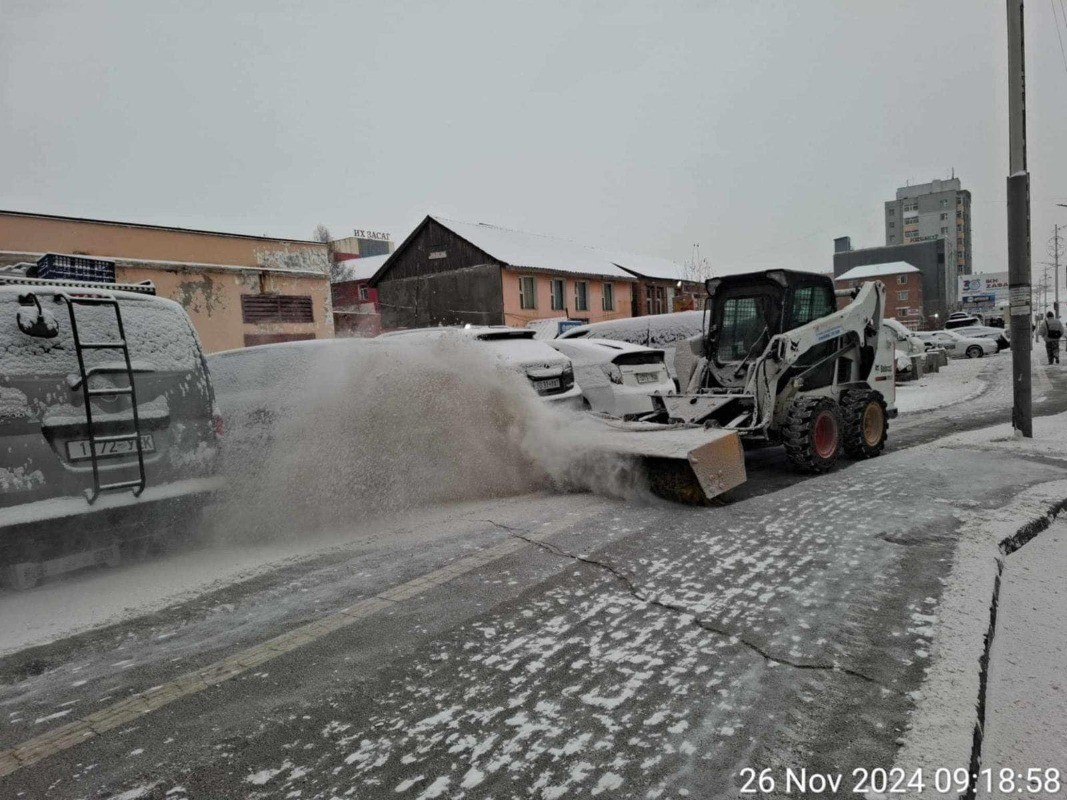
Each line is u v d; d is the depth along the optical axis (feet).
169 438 14.61
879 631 9.06
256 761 6.73
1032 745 7.23
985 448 23.26
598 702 7.57
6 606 11.99
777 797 5.96
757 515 15.14
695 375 22.67
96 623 10.73
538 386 22.07
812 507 15.75
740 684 7.85
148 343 14.61
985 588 10.33
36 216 46.68
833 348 22.52
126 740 7.22
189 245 55.62
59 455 12.83
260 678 8.46
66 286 14.82
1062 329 68.95
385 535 14.99
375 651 9.05
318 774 6.48
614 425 19.58
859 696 7.51
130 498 13.65
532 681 8.08
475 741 6.92
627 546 13.03
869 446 22.50
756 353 21.84
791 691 7.67
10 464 12.23
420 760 6.63
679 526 14.35
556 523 14.92
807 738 6.79
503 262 98.32
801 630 9.18
